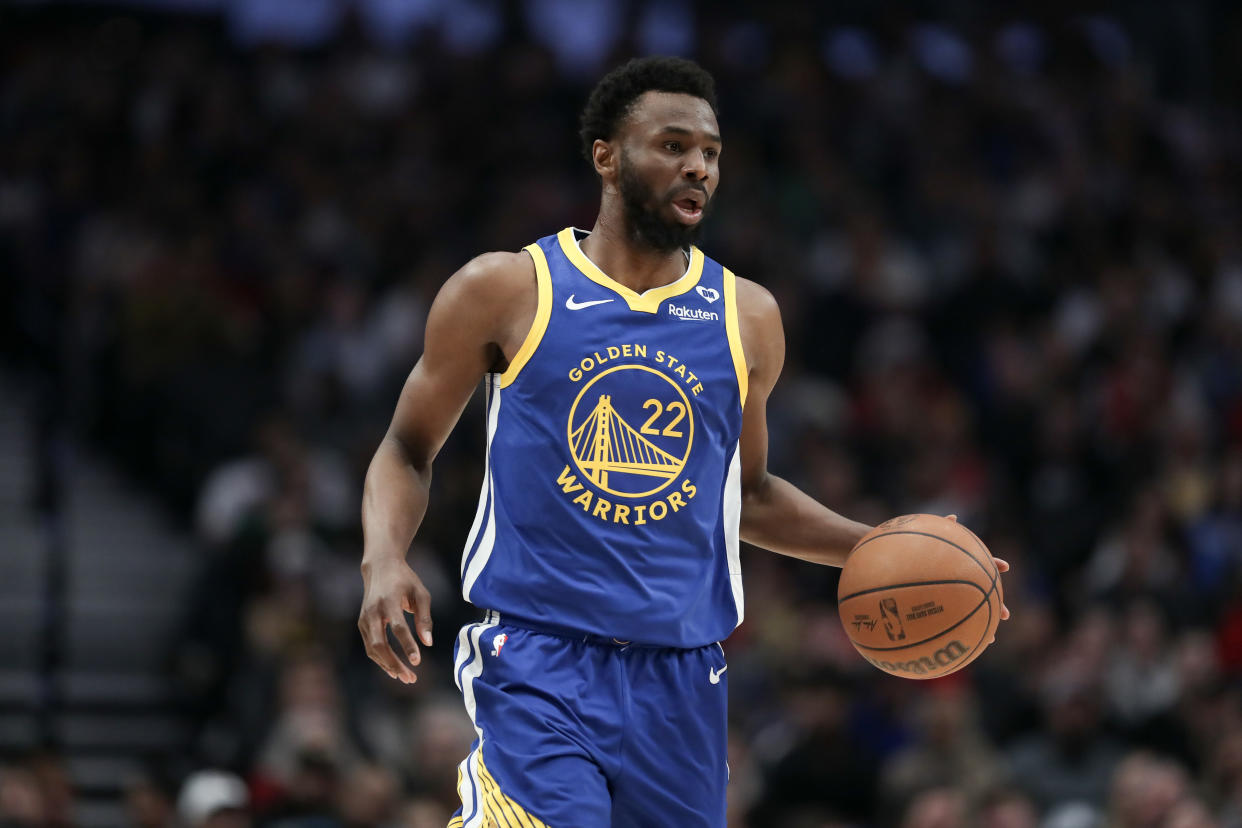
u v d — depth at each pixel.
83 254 24.89
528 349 7.17
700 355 7.27
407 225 25.55
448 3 31.36
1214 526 21.55
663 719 7.09
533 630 7.06
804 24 30.62
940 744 16.45
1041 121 29.84
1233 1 33.16
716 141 7.32
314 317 23.91
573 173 27.52
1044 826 16.92
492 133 27.50
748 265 24.91
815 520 7.92
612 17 31.52
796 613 19.55
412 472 7.41
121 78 27.42
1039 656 19.30
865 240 25.41
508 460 7.17
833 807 16.89
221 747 17.66
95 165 26.19
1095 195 28.14
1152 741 17.95
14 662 21.00
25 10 30.27
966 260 26.31
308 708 16.77
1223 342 25.20
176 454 22.88
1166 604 20.02
